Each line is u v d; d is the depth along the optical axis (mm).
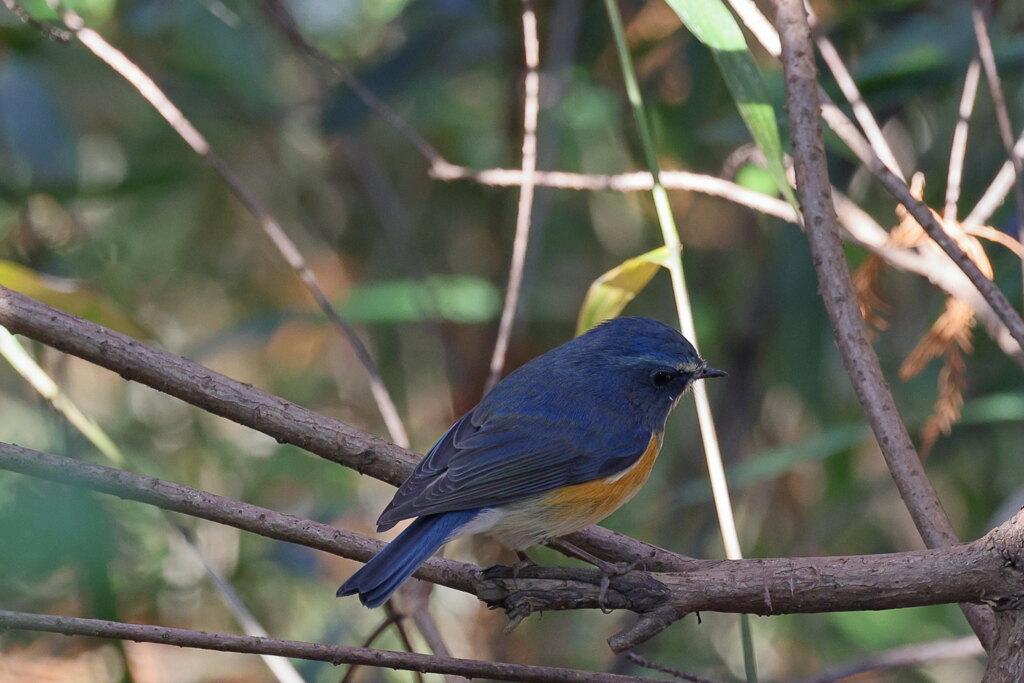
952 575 5242
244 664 11078
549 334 12812
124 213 12977
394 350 13039
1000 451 11789
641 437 7551
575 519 7184
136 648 9984
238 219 13266
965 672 11742
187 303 13297
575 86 12609
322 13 13211
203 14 11992
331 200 13445
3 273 7387
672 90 11859
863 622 11562
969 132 10891
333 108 11219
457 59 11734
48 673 9180
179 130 7879
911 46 9023
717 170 12273
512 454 7148
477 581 5871
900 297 11578
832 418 12117
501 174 8211
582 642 11695
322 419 6402
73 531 4262
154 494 5688
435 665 5109
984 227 7129
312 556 11289
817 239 6301
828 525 11695
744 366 11992
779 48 6617
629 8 11648
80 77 12227
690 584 5582
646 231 12812
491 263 12930
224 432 12656
